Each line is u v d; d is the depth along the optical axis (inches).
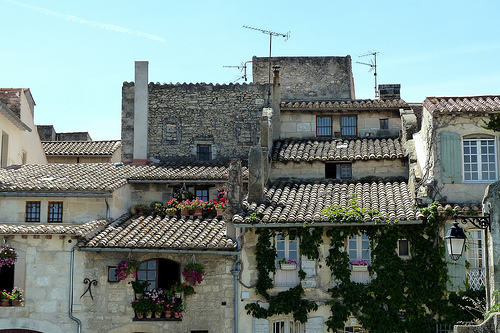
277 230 959.6
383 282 928.3
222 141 1235.2
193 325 960.3
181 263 974.4
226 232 975.6
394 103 1206.9
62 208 1042.1
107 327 966.4
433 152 960.9
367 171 1095.6
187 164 1201.4
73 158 1470.2
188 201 1062.4
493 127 951.0
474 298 909.2
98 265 976.3
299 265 957.2
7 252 964.6
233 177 981.8
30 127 1371.8
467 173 958.4
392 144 1131.9
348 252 952.3
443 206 934.4
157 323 963.3
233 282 960.9
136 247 952.9
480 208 910.4
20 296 972.6
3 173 1131.9
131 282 970.1
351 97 1489.9
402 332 919.0
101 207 1038.4
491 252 660.7
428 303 918.4
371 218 922.7
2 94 1315.2
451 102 989.8
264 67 1498.5
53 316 971.3
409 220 911.7
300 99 1483.8
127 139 1244.5
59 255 976.9
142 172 1135.6
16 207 1042.7
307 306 940.6
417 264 927.7
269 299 950.4
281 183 1093.1
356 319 936.3
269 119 1124.5
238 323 954.1
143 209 1077.1
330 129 1216.2
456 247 671.1
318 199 1006.4
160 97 1253.1
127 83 1256.2
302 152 1122.7
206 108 1244.5
